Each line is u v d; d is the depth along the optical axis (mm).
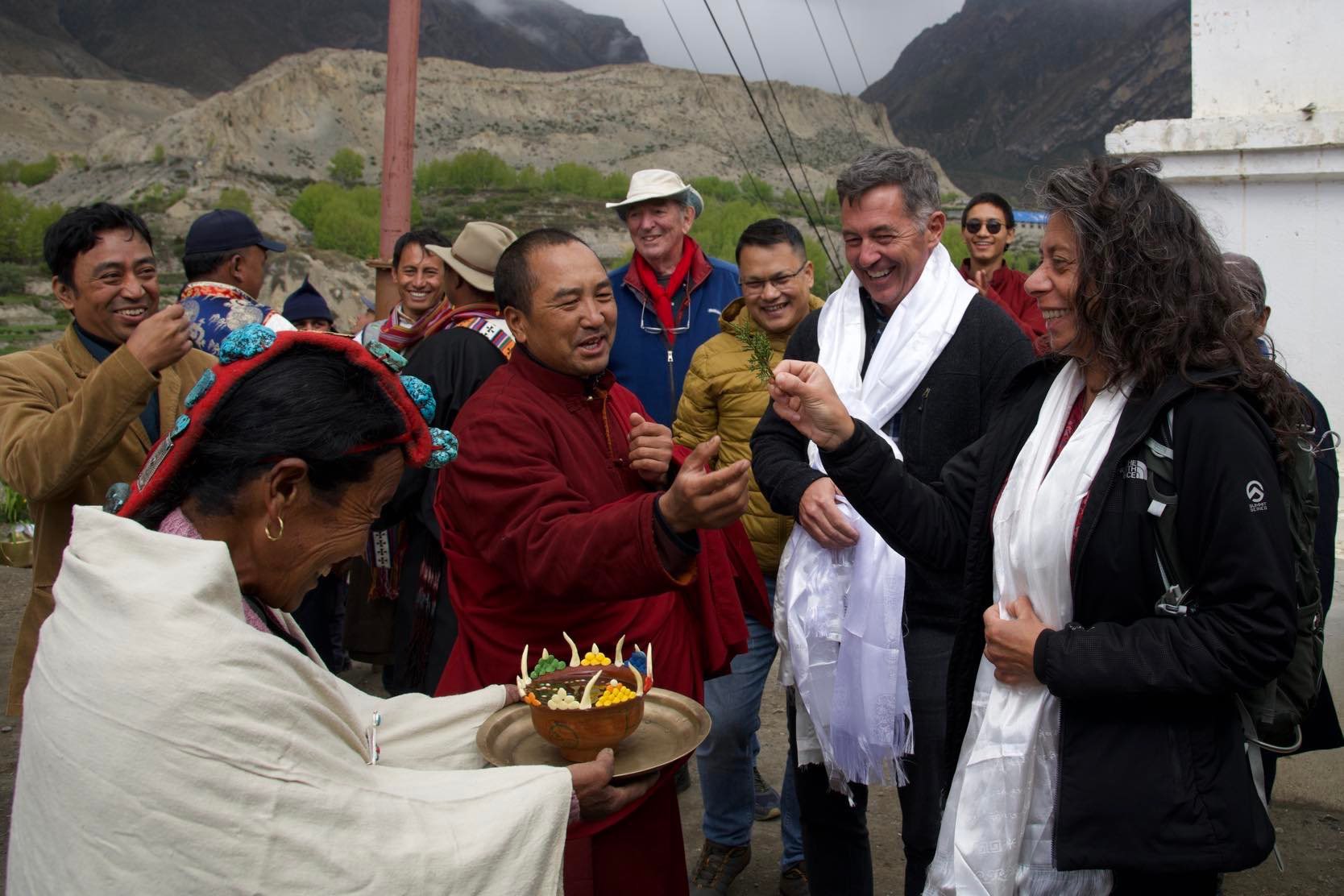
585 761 1936
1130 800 1769
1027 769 1860
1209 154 3875
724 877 3301
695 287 4301
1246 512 1685
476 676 2404
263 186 195750
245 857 1282
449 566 2488
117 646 1270
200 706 1267
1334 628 3795
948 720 2139
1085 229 1805
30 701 1338
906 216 2775
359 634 4301
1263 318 2795
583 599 2105
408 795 1486
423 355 3490
